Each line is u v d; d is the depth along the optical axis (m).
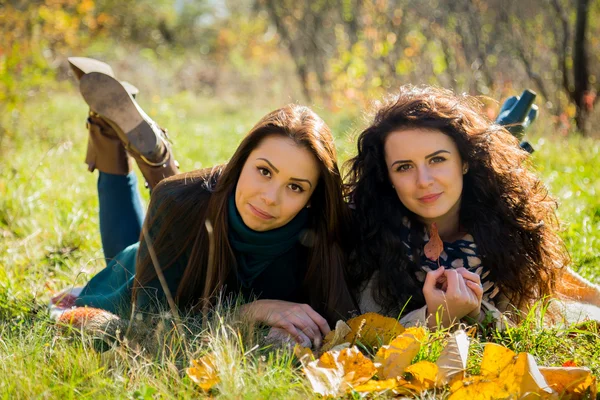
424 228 2.68
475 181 2.63
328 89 11.58
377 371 2.03
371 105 2.79
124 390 1.92
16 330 2.42
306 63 12.87
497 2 9.84
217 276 2.50
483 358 1.99
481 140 2.57
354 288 2.71
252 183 2.37
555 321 2.61
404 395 1.96
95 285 2.98
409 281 2.63
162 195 2.57
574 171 5.16
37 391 1.88
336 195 2.48
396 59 9.86
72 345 2.17
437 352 2.13
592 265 3.24
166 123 9.62
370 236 2.65
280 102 13.20
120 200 3.27
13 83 6.68
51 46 9.20
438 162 2.50
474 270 2.65
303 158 2.35
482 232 2.64
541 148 6.03
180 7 26.47
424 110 2.52
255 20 21.23
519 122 3.46
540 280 2.70
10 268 3.29
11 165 5.39
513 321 2.62
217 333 2.10
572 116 7.90
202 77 17.12
